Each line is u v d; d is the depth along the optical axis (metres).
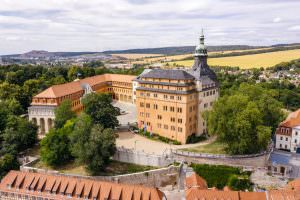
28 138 121.88
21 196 89.38
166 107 123.06
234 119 102.50
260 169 100.50
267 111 122.19
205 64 143.00
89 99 127.50
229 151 106.44
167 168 101.94
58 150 107.12
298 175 105.62
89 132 105.31
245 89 132.88
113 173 103.19
